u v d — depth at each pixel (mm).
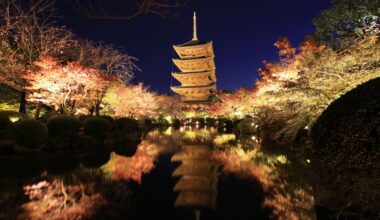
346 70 11102
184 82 48781
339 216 4266
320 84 11602
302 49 13484
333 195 4574
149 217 5219
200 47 45594
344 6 14633
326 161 4305
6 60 15109
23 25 15164
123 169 9500
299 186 7461
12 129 10922
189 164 10812
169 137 22906
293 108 13219
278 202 6176
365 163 3748
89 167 9461
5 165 9070
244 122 26188
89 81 15367
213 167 10172
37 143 11219
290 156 12242
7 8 14602
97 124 15266
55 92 14938
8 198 5914
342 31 15625
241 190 7121
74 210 5359
